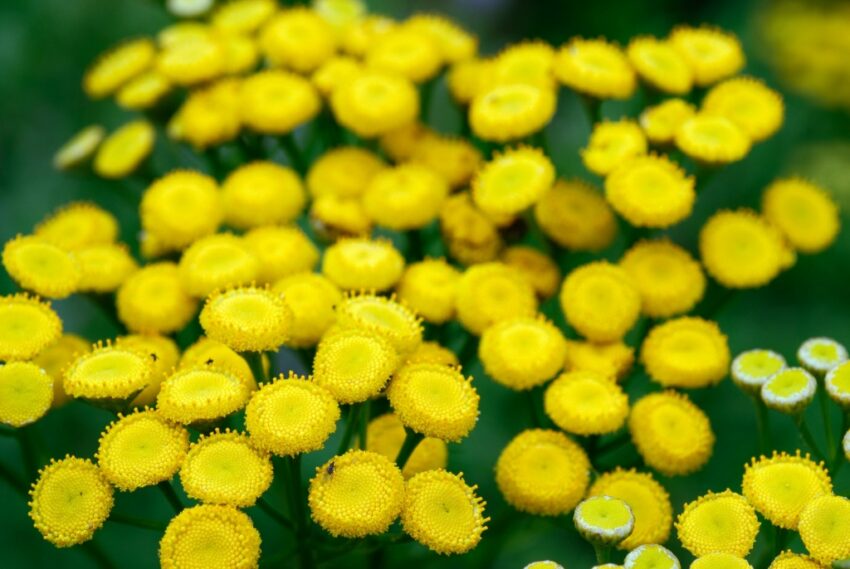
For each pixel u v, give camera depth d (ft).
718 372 0.81
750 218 0.85
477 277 0.83
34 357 0.78
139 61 0.93
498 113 0.85
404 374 0.76
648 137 0.86
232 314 0.76
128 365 0.77
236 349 0.75
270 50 0.91
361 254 0.83
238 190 0.86
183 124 0.89
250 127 0.89
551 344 0.80
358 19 0.97
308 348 0.82
